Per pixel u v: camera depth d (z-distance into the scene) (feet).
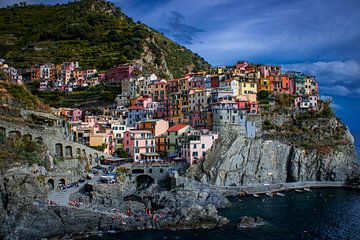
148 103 632.79
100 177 403.13
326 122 578.66
